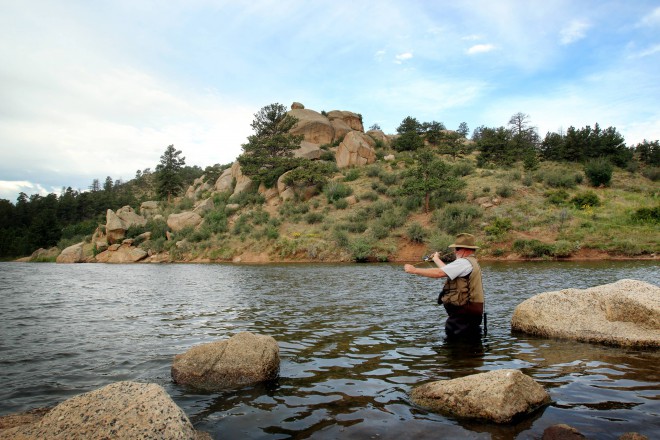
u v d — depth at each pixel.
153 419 2.86
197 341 6.84
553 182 42.91
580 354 5.50
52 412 3.06
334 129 78.56
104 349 6.37
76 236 66.38
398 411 3.72
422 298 11.55
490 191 40.03
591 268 19.83
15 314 9.87
